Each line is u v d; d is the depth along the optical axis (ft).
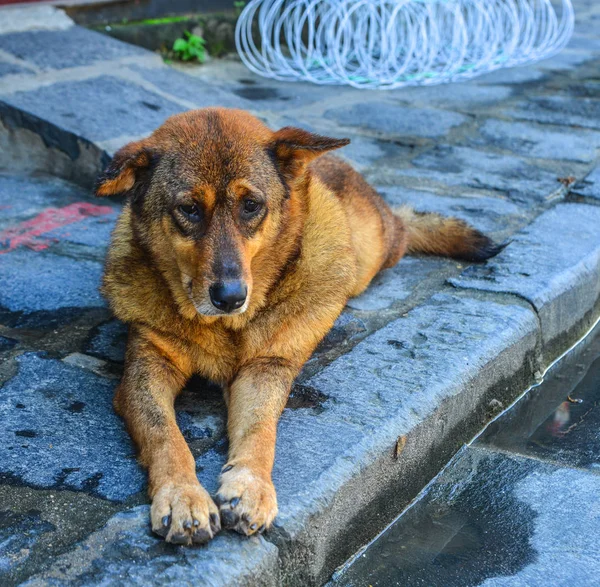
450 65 12.08
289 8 11.43
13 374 5.57
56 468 4.99
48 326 6.01
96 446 5.12
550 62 12.98
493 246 6.77
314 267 5.57
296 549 4.77
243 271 5.15
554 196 7.66
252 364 5.43
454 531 5.16
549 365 6.31
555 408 5.98
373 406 5.32
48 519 4.75
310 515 4.81
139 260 5.45
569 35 13.74
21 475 4.94
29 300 6.24
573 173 8.09
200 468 4.99
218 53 12.41
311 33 11.37
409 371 5.57
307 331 5.51
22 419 5.26
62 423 5.25
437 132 9.30
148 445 4.99
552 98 10.74
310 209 5.67
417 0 10.93
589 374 6.29
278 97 10.47
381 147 8.77
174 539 4.60
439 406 5.42
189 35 11.84
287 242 5.47
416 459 5.35
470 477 5.44
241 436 5.05
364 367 5.60
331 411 5.30
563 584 4.83
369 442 5.12
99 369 5.66
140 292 5.41
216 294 5.10
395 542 5.14
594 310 6.75
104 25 10.98
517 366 6.00
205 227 5.23
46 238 6.97
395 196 7.59
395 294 6.39
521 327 6.00
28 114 7.88
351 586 4.93
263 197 5.30
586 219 7.20
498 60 12.39
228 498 4.71
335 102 10.32
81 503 4.82
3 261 6.64
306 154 5.47
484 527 5.16
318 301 5.55
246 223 5.27
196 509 4.64
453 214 7.33
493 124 9.61
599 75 12.16
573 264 6.56
